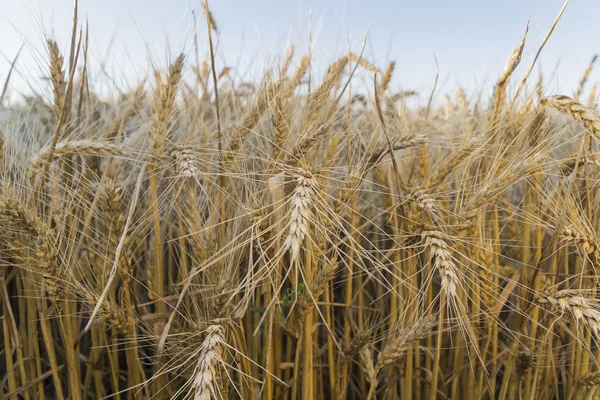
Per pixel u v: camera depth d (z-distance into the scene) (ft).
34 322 2.10
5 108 2.43
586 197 2.19
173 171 2.09
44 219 1.85
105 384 2.50
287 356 2.25
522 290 2.15
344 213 2.16
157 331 1.94
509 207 2.46
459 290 1.93
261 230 1.79
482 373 2.06
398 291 2.23
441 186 2.06
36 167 1.91
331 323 2.31
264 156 2.19
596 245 1.85
